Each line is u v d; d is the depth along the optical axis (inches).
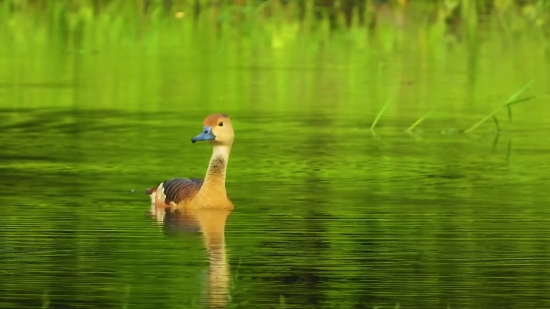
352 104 796.6
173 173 577.3
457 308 368.5
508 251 432.8
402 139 680.4
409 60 984.3
